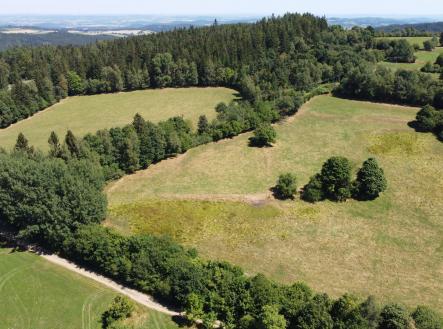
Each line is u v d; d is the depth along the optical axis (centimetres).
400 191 8069
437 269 6059
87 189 6912
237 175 8975
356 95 13038
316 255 6406
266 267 6169
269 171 9100
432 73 13188
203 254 6488
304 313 4525
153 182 8800
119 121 12925
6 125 13200
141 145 9281
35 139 11850
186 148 10112
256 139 10388
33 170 6800
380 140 10081
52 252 6762
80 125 12838
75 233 6462
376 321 4359
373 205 7681
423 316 4416
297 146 10212
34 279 6103
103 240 6062
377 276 5941
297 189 8306
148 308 5447
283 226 7144
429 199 7775
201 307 5091
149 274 5675
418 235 6825
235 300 5006
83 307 5547
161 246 5888
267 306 4631
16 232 7338
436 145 9619
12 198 6869
